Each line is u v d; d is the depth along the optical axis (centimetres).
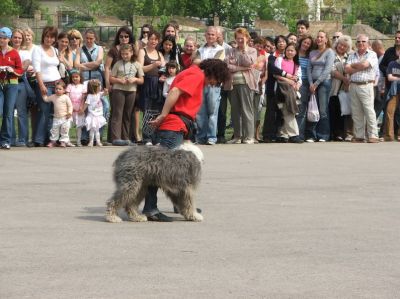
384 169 1612
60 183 1391
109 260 883
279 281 809
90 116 1917
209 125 1972
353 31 7681
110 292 766
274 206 1213
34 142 1906
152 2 7850
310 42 2062
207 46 1964
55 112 1886
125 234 1014
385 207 1217
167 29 1969
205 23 8244
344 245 966
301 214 1155
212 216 1136
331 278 822
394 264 880
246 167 1609
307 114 2073
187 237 1002
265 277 823
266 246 956
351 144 2041
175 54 1966
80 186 1365
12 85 1828
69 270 840
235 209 1188
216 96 1962
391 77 2114
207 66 1116
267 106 2058
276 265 870
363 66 2058
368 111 2075
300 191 1347
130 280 806
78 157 1717
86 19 8188
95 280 805
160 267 855
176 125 1102
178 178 1078
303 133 2077
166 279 811
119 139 1939
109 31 6562
